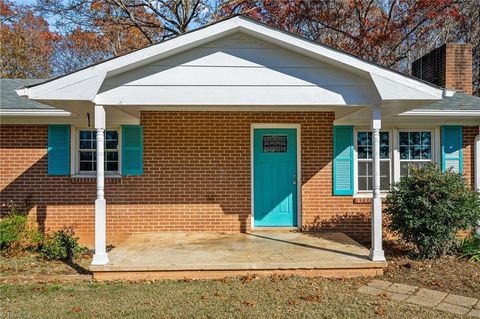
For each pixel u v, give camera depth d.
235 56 6.90
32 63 24.81
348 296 5.86
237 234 9.21
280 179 9.81
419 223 7.70
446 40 19.89
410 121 9.66
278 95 6.92
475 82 19.73
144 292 6.05
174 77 6.86
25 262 7.83
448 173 8.17
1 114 8.88
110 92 6.80
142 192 9.52
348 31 20.06
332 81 6.95
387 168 9.86
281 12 19.56
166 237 8.87
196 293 5.98
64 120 9.38
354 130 9.80
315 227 9.65
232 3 20.08
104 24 20.58
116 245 9.37
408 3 18.88
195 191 9.57
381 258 6.92
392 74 6.73
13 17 24.28
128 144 9.47
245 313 5.21
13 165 9.35
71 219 9.43
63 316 5.14
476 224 8.05
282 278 6.66
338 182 9.66
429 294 5.97
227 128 9.59
